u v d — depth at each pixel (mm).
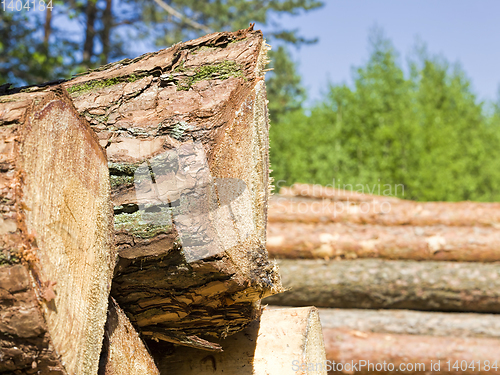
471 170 12484
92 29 9102
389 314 3344
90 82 1454
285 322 1725
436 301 3367
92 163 1129
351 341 3105
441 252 3502
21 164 886
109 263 1179
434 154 10367
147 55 1552
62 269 973
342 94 12195
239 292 1323
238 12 12320
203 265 1198
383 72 12422
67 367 958
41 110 950
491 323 3164
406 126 10438
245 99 1382
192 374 1593
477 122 14844
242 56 1441
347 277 3451
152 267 1235
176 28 11094
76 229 1038
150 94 1373
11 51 6785
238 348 1629
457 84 15117
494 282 3285
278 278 1476
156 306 1335
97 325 1103
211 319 1420
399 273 3406
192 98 1335
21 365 926
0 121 910
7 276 857
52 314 921
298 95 15664
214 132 1264
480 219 3703
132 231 1209
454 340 3068
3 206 863
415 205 3902
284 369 1539
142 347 1378
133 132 1282
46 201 941
